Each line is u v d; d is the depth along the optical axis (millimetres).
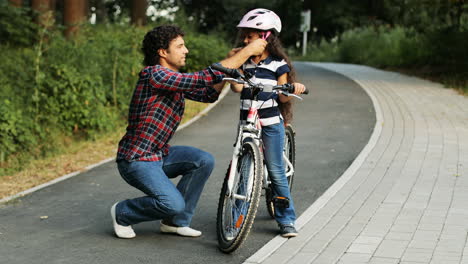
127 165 6840
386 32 43125
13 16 22609
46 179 11102
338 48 47312
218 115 16984
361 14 61250
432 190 8953
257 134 6895
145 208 6898
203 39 25172
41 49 16297
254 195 6387
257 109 6922
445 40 26984
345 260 6305
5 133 12523
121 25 23141
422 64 29000
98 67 16562
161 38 6746
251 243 7012
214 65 6324
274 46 6789
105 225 7836
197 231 7309
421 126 14266
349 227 7379
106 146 13945
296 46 66562
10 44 22125
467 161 10789
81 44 17172
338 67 33281
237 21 57812
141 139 6820
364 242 6824
